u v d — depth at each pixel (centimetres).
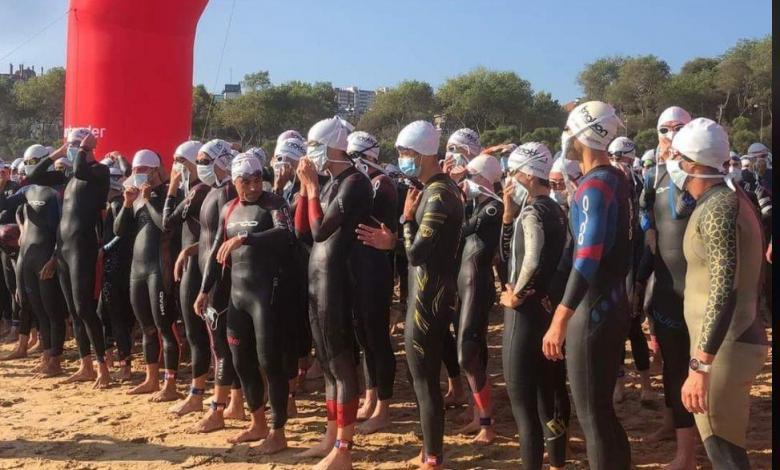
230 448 577
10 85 7462
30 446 595
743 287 348
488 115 7994
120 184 841
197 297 635
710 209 348
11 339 1041
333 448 538
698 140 355
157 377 757
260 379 589
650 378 712
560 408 454
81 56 1127
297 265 607
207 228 627
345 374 518
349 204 508
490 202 566
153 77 1130
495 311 1144
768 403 657
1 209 976
